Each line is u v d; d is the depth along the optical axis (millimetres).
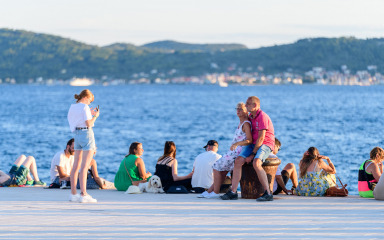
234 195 24641
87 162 23469
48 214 19359
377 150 26078
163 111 198750
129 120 153125
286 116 163750
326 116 164250
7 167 63250
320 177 26906
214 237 14992
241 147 25188
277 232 15734
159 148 87438
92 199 23312
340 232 15727
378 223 17328
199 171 28797
